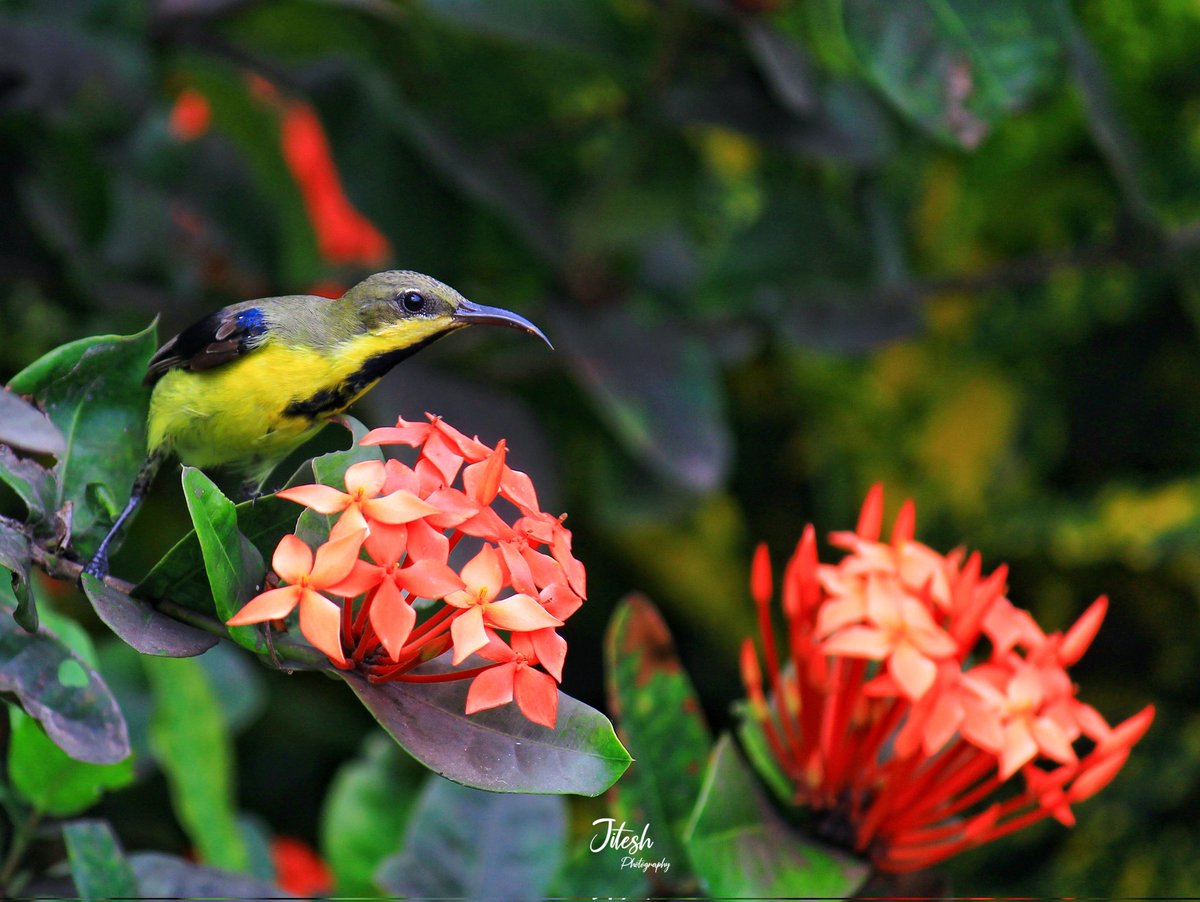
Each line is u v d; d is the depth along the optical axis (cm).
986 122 739
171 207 1004
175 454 601
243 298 1017
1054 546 1020
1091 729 503
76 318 1041
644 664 578
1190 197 1004
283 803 1070
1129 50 1041
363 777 770
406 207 1009
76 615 958
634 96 955
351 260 1031
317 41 1112
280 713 1074
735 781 525
